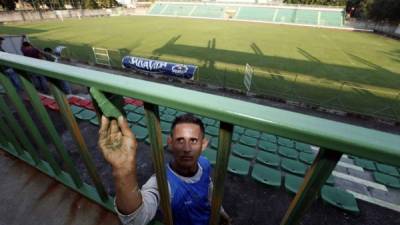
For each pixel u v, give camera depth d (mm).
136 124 6551
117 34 29484
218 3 60531
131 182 1056
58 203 2230
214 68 15555
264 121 714
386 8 35969
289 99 10875
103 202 2100
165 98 848
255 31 36438
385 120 9258
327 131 655
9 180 2467
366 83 14375
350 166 5508
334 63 18859
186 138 1306
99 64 15438
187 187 1565
